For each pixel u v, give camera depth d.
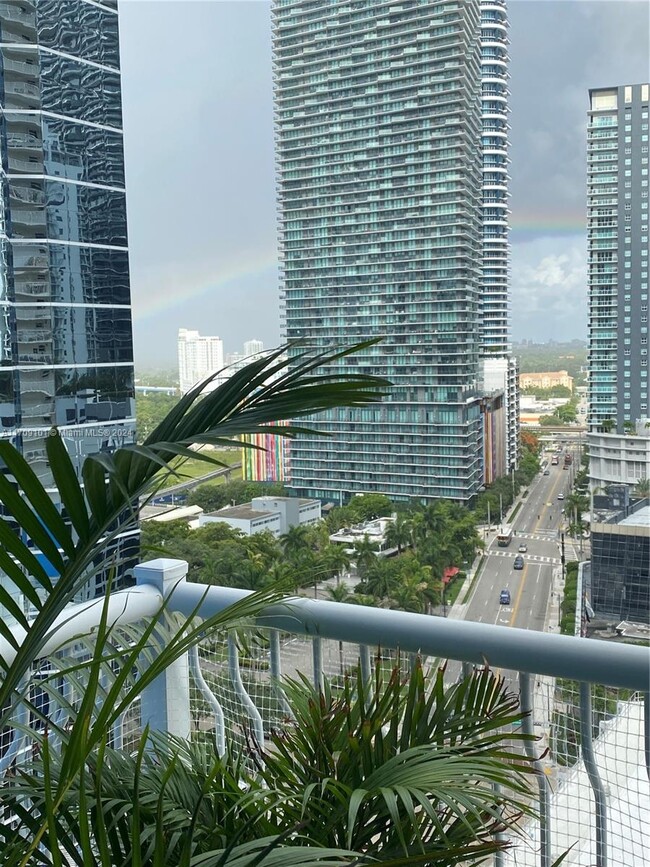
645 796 1.18
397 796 0.97
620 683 1.11
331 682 1.28
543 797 1.21
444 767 0.97
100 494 0.73
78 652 1.39
